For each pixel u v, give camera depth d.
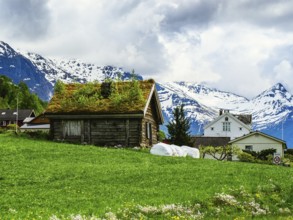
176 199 29.11
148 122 69.12
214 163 48.16
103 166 41.81
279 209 29.83
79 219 23.09
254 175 38.78
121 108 65.00
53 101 69.00
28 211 25.27
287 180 36.91
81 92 69.88
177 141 87.50
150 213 26.05
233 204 29.27
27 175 36.69
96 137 65.69
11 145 52.00
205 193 30.86
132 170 39.81
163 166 43.75
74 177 36.38
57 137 66.75
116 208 26.28
